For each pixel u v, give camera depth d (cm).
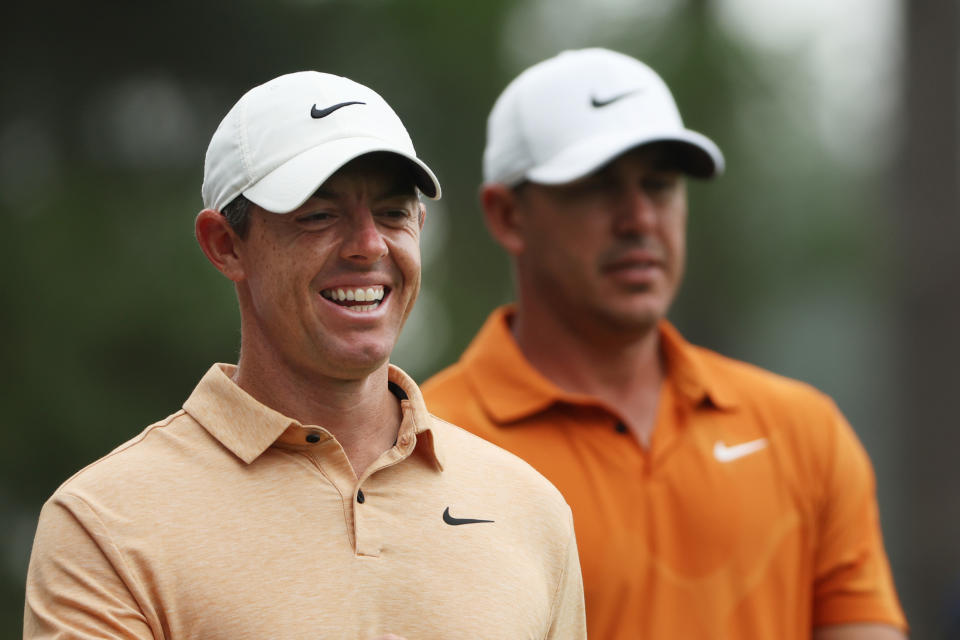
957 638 2042
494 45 3834
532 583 916
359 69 3653
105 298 3173
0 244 3212
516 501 953
